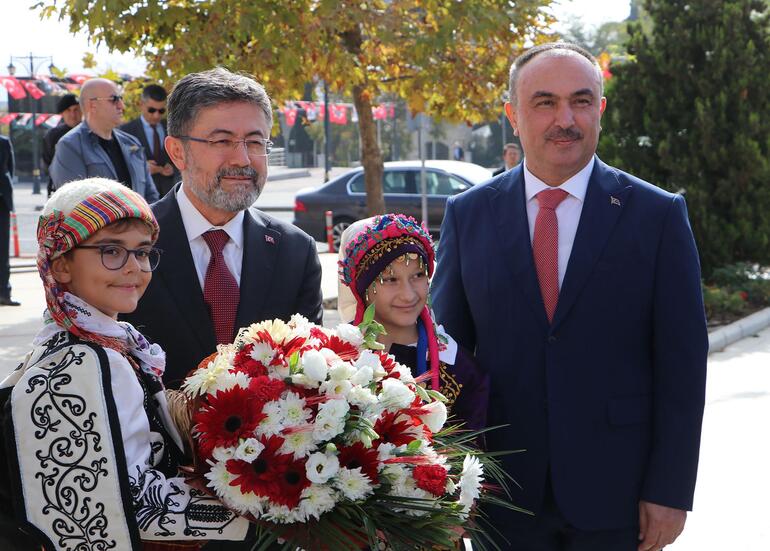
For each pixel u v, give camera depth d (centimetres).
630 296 317
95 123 737
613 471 318
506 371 327
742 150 1080
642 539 322
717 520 521
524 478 324
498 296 329
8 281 1088
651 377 323
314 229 1684
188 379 248
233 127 293
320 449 238
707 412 701
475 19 899
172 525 230
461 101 1041
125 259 237
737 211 1103
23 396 221
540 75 316
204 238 308
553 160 317
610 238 319
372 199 1091
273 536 233
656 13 1130
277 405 238
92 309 238
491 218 337
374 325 277
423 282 315
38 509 219
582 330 318
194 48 840
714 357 879
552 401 319
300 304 323
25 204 3222
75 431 220
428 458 246
